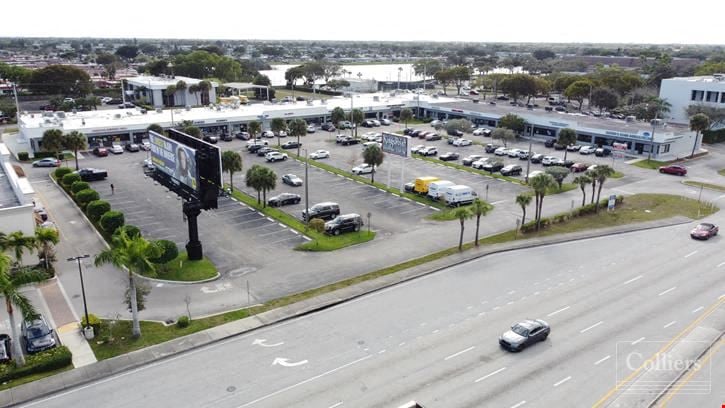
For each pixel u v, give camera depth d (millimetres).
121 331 35281
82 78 157375
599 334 35438
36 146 86875
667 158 90312
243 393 29172
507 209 62219
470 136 107438
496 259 48188
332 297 40125
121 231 35375
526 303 39750
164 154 51375
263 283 42656
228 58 198000
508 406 28188
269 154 83688
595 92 131750
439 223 57438
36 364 30609
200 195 45000
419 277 44156
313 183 72125
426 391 29375
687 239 53656
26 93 155500
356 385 29891
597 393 29312
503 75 174375
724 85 110500
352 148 93750
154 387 29672
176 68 190375
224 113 108312
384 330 35781
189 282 42594
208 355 32750
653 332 35719
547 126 104562
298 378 30531
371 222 57562
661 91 121312
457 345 34000
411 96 143750
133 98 155125
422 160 86250
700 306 39344
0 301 39312
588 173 61469
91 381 30172
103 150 87000
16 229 43594
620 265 47062
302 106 120188
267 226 55781
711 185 74312
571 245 51906
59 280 42625
